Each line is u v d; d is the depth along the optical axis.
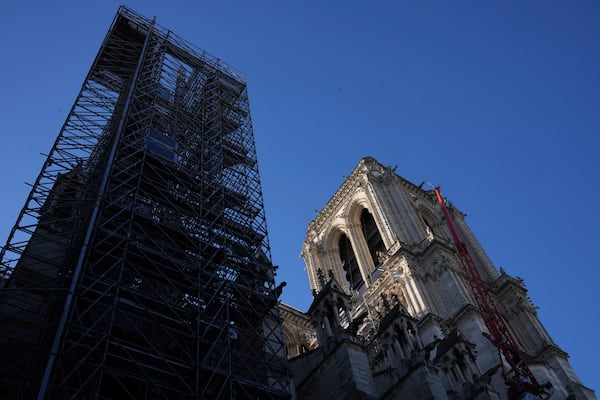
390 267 76.44
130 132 50.16
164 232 41.69
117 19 65.19
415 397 38.78
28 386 30.25
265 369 38.97
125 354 33.75
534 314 75.75
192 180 49.50
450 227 93.00
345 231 95.94
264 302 43.41
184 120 57.38
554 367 68.19
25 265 37.22
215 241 45.41
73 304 32.16
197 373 33.84
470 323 65.44
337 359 39.78
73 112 51.12
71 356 29.92
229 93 67.31
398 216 85.75
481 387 46.06
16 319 34.06
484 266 84.88
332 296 43.97
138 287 40.62
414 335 45.47
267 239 49.66
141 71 58.22
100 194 39.00
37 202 40.41
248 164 58.31
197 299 40.09
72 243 38.97
